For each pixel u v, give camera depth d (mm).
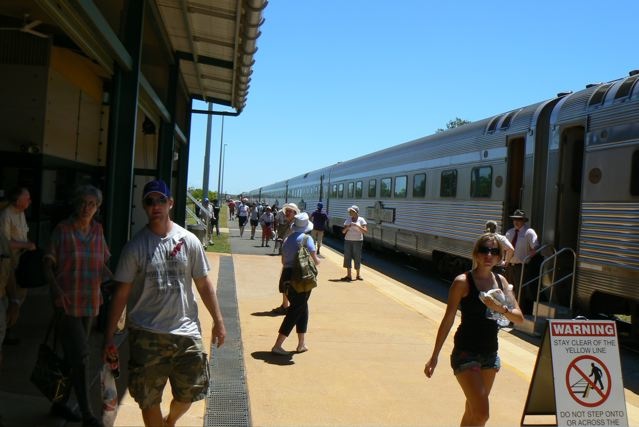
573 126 9391
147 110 9602
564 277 9062
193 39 9914
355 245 13703
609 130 8484
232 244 22422
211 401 5285
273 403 5309
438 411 5262
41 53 8656
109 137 7227
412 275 16359
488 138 12266
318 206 19859
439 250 14656
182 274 3732
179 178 14953
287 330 6891
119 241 7250
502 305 4062
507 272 9867
